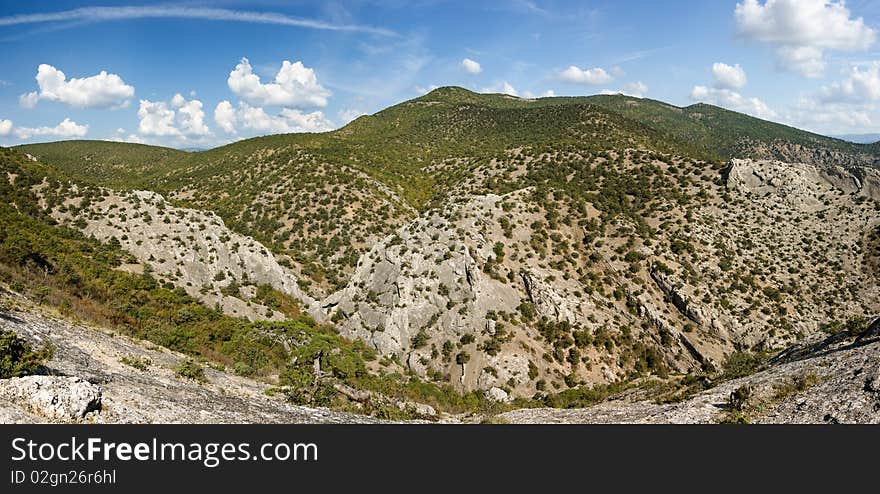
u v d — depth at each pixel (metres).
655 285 67.12
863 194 79.31
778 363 29.23
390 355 56.19
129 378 16.53
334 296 68.19
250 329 36.97
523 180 109.19
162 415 13.58
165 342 27.47
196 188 130.88
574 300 62.09
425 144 194.38
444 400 39.56
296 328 39.69
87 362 16.73
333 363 33.31
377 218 106.56
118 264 50.62
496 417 26.47
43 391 11.20
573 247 74.69
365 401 25.48
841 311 62.12
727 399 22.33
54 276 32.56
